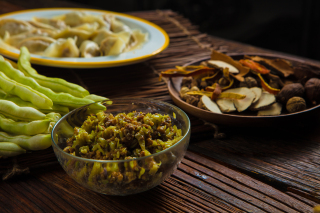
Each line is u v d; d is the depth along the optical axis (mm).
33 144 440
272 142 477
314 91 507
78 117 441
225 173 437
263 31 1673
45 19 735
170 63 667
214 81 553
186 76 544
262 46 1669
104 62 566
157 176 386
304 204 403
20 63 531
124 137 397
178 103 502
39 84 508
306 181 425
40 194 417
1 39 666
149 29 706
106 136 408
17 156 458
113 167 373
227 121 470
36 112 452
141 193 417
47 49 617
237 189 420
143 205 406
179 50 716
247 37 1673
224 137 484
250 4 1822
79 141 410
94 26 698
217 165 448
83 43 648
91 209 403
